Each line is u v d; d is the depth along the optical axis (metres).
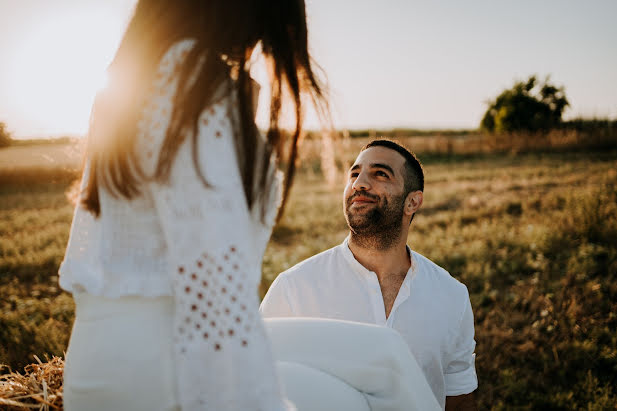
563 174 11.99
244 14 0.87
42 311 4.96
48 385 1.55
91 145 0.92
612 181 9.93
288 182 0.99
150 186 0.83
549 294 4.75
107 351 0.83
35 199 12.72
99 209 0.91
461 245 6.40
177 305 0.79
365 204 2.05
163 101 0.82
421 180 2.18
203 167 0.78
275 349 1.35
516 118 26.09
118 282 0.85
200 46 0.83
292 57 0.94
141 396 0.82
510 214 8.46
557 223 6.82
